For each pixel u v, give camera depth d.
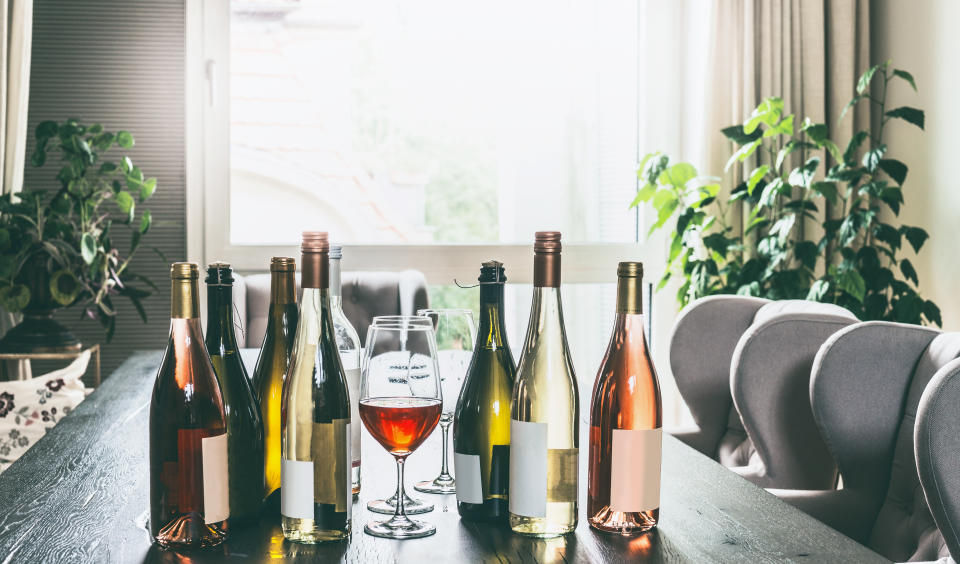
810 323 1.94
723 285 3.71
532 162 4.06
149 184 3.30
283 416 0.87
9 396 2.40
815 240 3.71
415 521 0.93
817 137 3.33
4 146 3.37
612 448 0.92
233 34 3.81
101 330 3.75
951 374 1.34
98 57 3.69
